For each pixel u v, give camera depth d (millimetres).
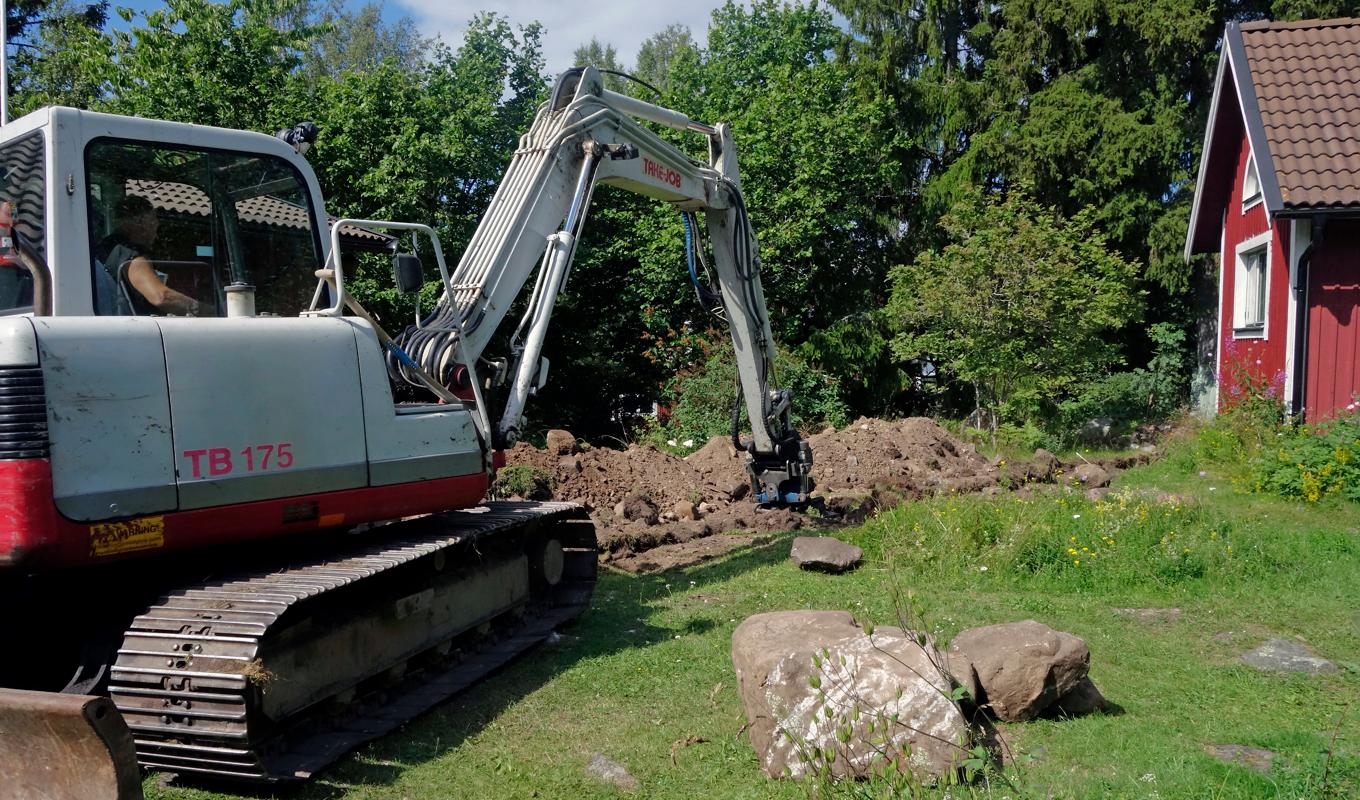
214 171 5344
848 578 8086
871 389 22875
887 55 24516
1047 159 22062
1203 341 22750
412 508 5688
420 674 5816
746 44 26094
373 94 18594
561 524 7770
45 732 3723
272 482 4941
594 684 5809
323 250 5891
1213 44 23453
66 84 23250
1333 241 12945
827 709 4059
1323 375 13047
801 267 22484
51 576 4680
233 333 4883
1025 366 17578
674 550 9594
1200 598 7199
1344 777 4082
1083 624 6691
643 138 8062
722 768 4598
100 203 4863
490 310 6754
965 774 4070
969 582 7789
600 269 22422
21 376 4184
